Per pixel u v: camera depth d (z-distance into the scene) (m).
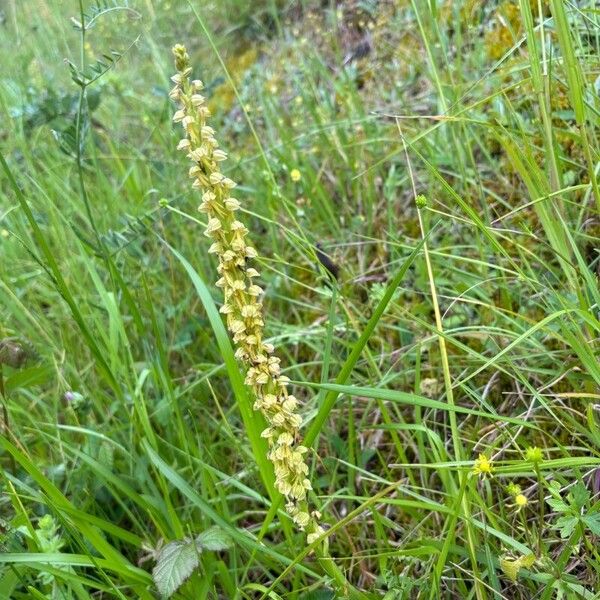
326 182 0.62
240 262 0.25
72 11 0.83
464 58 0.60
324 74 0.68
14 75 0.72
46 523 0.31
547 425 0.36
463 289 0.41
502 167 0.51
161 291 0.56
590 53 0.48
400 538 0.37
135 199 0.62
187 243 0.56
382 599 0.31
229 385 0.48
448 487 0.31
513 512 0.32
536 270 0.43
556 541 0.30
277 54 0.83
